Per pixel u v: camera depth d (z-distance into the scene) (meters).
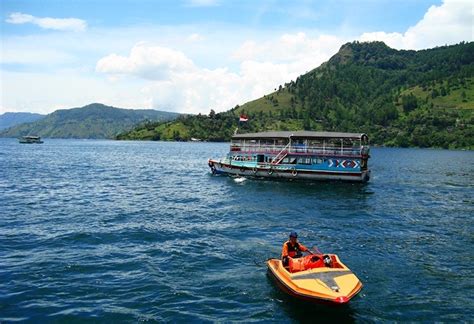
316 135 69.25
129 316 18.34
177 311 18.80
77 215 39.56
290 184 66.56
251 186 64.12
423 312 18.86
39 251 27.42
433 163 128.25
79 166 101.12
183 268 24.30
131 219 38.00
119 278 22.70
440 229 35.59
